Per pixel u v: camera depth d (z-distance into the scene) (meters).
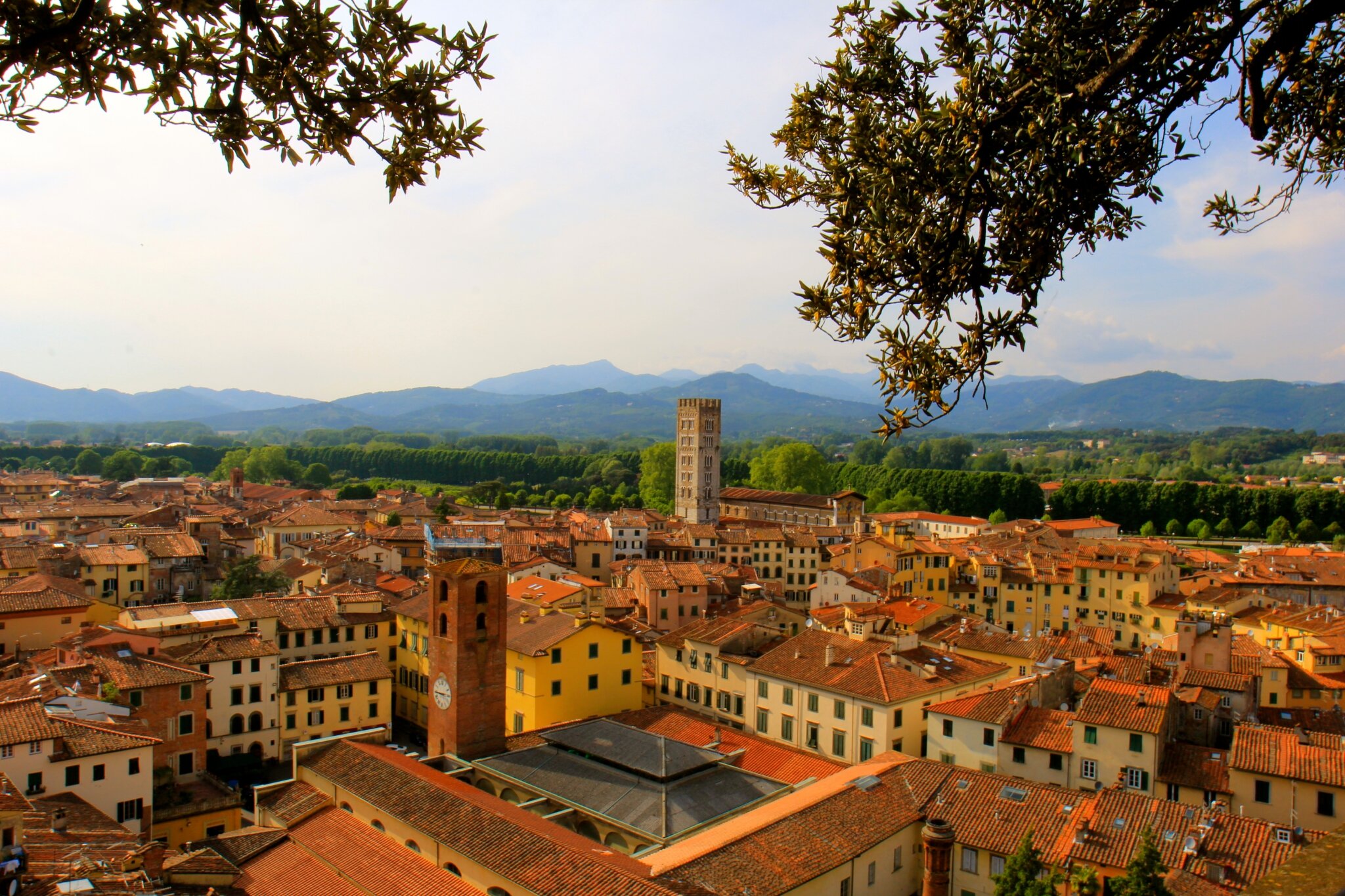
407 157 15.96
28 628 121.69
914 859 72.12
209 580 181.38
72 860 59.88
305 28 14.24
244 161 15.18
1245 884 57.62
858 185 17.98
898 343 17.75
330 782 79.25
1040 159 16.16
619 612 156.00
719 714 115.88
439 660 90.75
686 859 61.56
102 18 13.34
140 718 98.25
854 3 18.80
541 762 86.75
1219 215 21.23
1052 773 83.50
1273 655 120.31
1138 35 15.98
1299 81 19.19
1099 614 171.50
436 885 62.78
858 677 100.69
